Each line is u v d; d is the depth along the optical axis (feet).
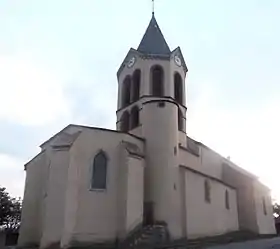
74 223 80.18
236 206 132.05
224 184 123.95
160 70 119.03
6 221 174.50
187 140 121.70
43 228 81.10
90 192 84.84
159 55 120.16
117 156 91.45
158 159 97.60
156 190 94.22
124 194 85.97
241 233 122.52
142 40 129.08
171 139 100.94
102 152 89.81
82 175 85.15
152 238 82.74
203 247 75.72
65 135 91.61
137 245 79.51
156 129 101.19
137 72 120.06
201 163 123.65
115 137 93.15
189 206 96.94
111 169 89.25
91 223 82.23
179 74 124.88
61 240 76.59
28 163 104.37
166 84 116.88
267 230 141.49
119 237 83.10
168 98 109.60
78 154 86.12
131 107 116.98
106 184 87.45
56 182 81.92
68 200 80.43
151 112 103.91
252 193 133.90
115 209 86.12
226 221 118.83
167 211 91.71
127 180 86.63
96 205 84.33
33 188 99.40
